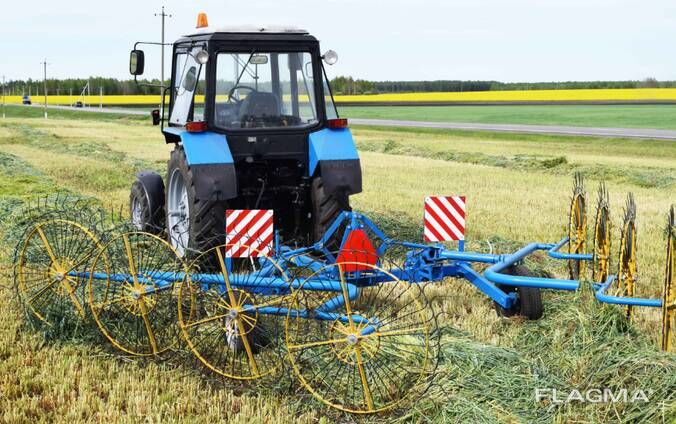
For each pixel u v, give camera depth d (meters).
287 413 5.03
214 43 7.64
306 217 8.27
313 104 8.03
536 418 4.85
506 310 6.87
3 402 5.04
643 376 5.06
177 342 5.96
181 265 6.37
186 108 8.12
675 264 5.50
